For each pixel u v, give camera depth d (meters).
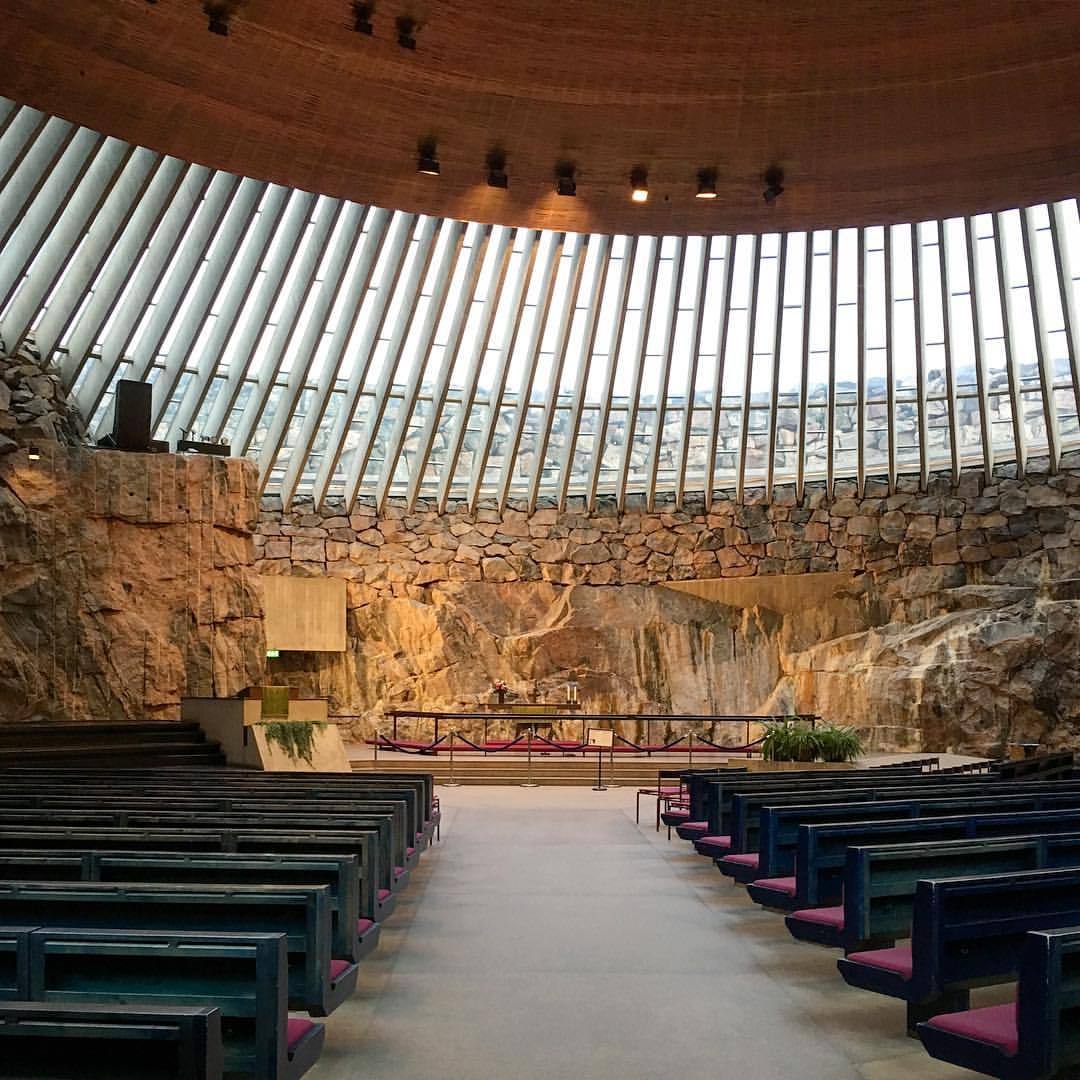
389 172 11.77
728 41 9.20
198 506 16.70
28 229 13.69
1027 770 12.01
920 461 19.73
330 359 17.55
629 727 20.25
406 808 7.53
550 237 17.08
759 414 20.22
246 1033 3.07
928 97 10.05
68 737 13.64
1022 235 16.08
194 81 9.88
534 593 21.12
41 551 15.38
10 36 9.11
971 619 18.81
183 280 15.45
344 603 20.08
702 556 21.08
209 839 5.04
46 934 3.07
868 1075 4.01
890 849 4.52
